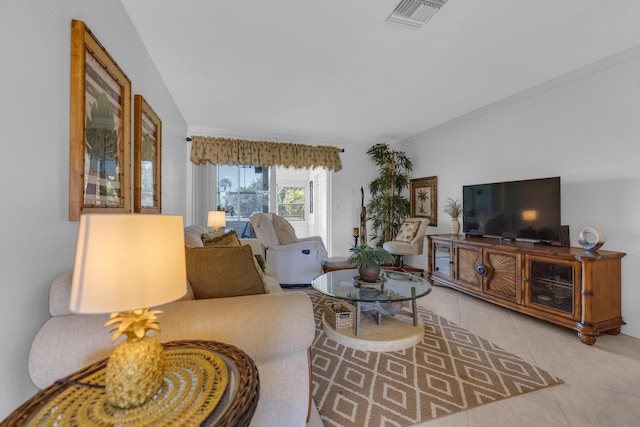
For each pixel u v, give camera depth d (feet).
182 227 2.97
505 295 9.73
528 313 8.95
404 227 16.22
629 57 7.98
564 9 6.31
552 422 4.82
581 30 7.06
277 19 6.64
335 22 6.75
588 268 7.54
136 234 2.48
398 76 9.52
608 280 7.77
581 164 9.18
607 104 8.51
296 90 10.62
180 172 13.25
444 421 4.83
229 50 7.95
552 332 8.25
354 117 13.80
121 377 2.40
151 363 2.53
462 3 6.11
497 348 7.30
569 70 9.18
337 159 17.52
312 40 7.48
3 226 2.97
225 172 17.11
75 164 4.16
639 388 5.68
